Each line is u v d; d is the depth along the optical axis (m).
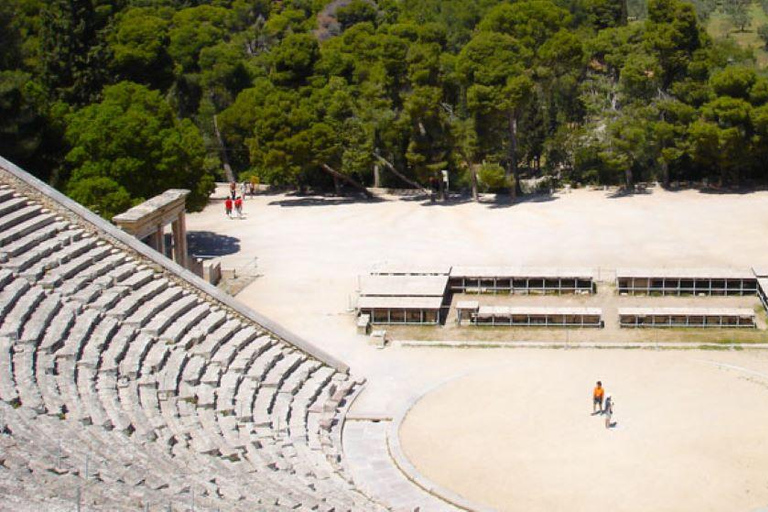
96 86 104.38
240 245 87.88
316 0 172.38
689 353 62.72
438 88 99.25
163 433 43.72
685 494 45.47
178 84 123.44
